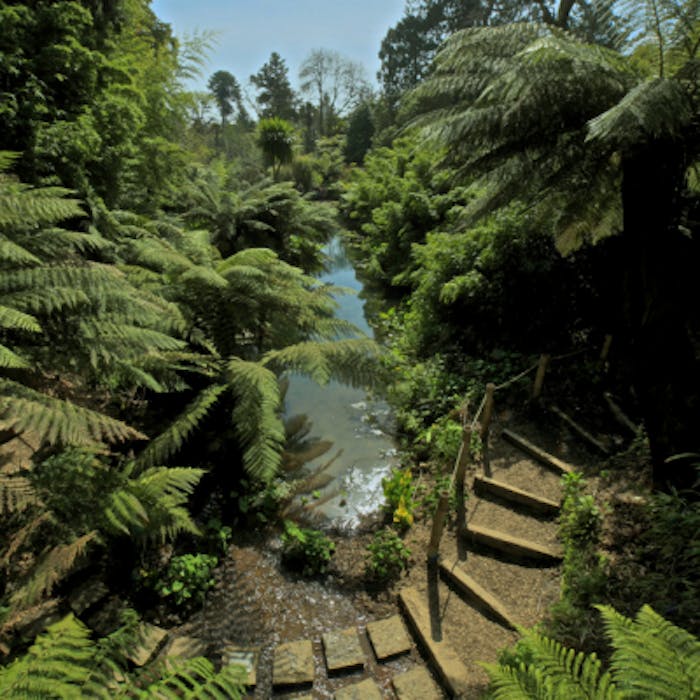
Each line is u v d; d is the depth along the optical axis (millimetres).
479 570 2916
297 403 5395
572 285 5082
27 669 1239
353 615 2740
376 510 3686
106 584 2705
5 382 2186
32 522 2150
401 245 9328
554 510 3283
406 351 6121
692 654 1075
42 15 4148
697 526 2305
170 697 1284
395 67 28516
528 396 4539
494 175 3469
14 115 3590
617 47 3176
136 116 5250
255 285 4730
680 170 2842
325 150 25797
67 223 4215
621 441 3850
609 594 2375
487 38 3217
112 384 3297
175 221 6980
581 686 1094
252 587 2926
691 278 2896
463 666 2318
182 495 2777
